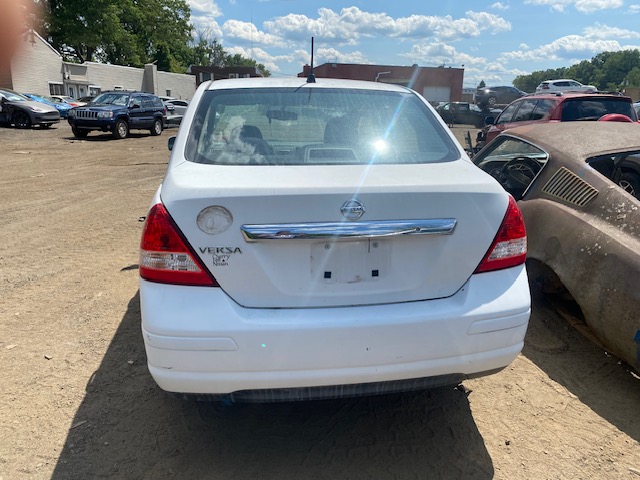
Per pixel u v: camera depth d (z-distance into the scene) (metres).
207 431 2.68
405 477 2.37
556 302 4.02
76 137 20.19
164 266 2.12
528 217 3.74
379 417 2.80
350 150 2.73
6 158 13.69
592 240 3.16
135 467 2.42
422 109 3.16
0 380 3.09
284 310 2.14
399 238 2.21
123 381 3.11
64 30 46.25
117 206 7.84
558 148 3.86
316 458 2.49
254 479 2.35
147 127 21.94
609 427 2.71
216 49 89.31
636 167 3.83
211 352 2.08
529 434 2.66
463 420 2.78
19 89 34.75
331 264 2.18
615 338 3.00
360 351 2.14
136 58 55.47
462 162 2.75
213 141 2.70
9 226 6.55
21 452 2.50
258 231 2.08
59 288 4.48
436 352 2.22
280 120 2.86
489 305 2.26
